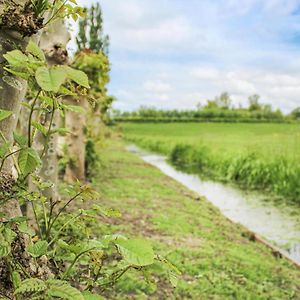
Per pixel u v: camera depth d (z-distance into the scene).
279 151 21.16
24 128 4.95
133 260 1.67
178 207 10.73
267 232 9.78
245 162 18.80
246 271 6.25
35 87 1.82
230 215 11.52
